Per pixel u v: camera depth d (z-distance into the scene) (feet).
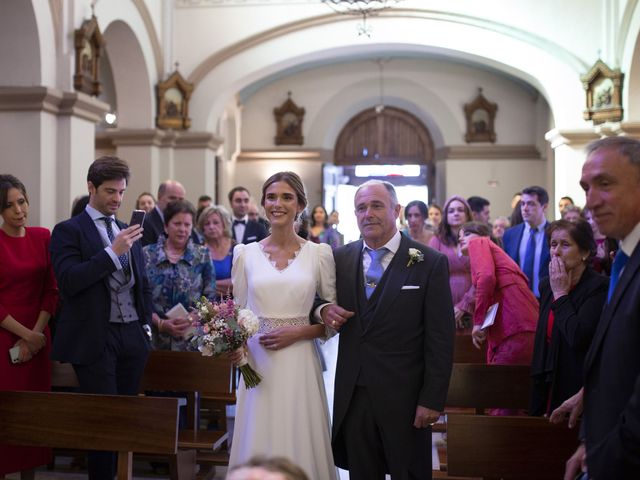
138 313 11.25
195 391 12.46
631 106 29.45
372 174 52.24
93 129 24.02
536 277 17.88
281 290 9.25
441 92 48.52
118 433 8.55
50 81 22.08
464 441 7.98
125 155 33.14
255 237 22.11
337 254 9.61
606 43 31.60
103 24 26.84
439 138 50.16
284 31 34.55
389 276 9.02
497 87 47.91
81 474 13.79
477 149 47.93
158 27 33.68
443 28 33.78
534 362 10.16
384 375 8.75
